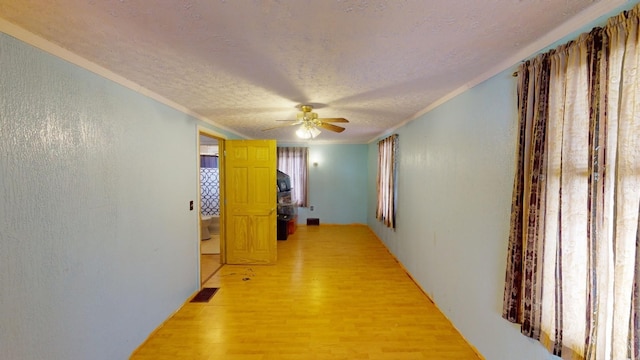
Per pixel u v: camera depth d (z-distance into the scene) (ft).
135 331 7.36
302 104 9.53
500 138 6.24
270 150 13.98
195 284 10.73
